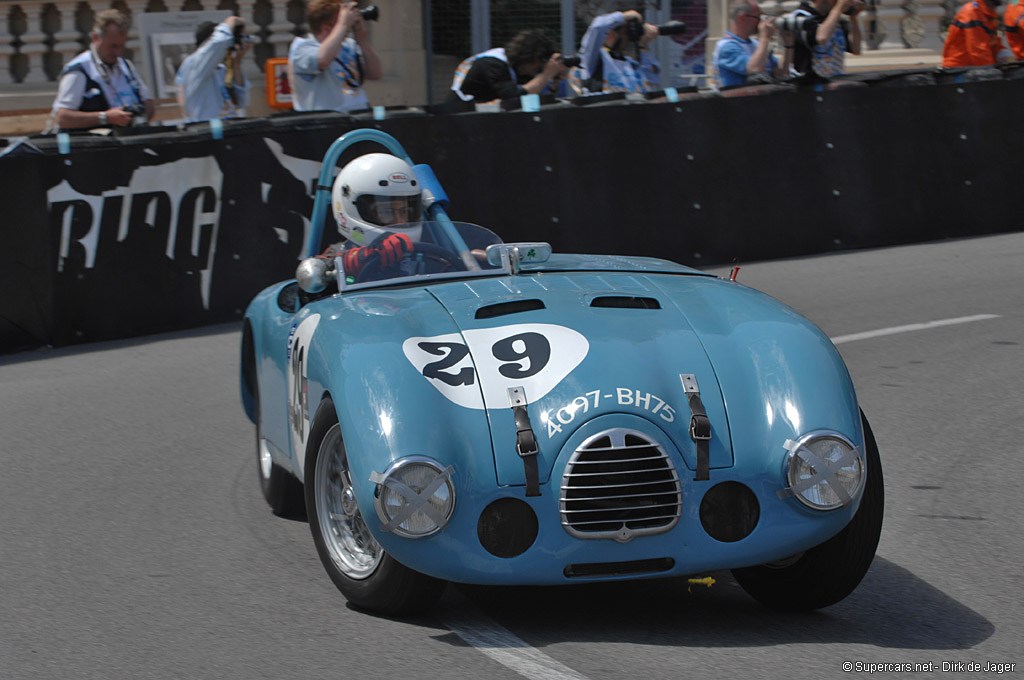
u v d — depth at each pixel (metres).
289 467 10.41
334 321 9.03
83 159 18.42
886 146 24.48
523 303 9.09
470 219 21.00
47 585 9.36
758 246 23.55
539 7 34.47
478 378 8.02
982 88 25.33
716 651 7.76
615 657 7.66
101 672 7.66
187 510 11.29
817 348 8.41
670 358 8.27
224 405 15.28
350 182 10.84
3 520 11.07
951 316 18.78
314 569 9.56
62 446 13.59
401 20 32.75
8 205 18.02
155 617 8.59
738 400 8.05
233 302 19.75
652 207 22.47
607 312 8.91
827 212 24.08
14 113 28.23
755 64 23.84
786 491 7.75
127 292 18.97
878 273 22.11
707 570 7.78
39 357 18.19
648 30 23.91
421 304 9.17
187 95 21.03
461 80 22.39
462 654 7.73
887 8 35.34
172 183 19.06
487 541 7.58
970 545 9.92
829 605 8.42
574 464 7.61
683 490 7.69
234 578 9.40
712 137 22.88
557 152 21.61
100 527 10.82
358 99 21.48
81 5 28.81
